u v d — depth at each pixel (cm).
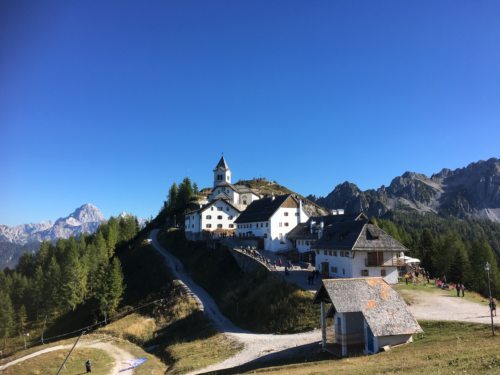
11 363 5700
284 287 6047
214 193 16012
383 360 2884
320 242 7362
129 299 9106
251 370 3509
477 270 10356
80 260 11812
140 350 5788
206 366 4169
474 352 2683
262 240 9756
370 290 3647
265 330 5344
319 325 4834
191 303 7219
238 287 7450
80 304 10294
